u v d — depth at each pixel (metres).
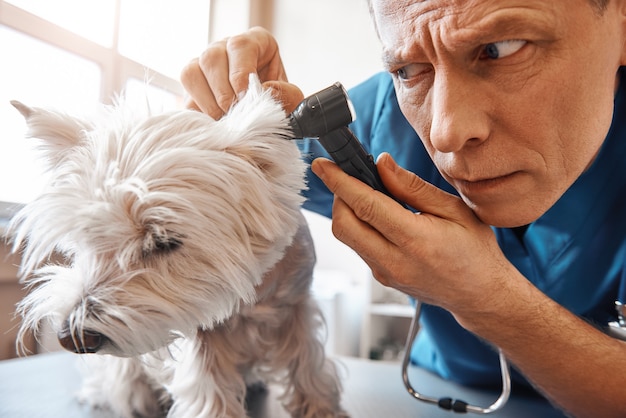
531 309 0.69
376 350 3.16
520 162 0.56
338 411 0.88
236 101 0.74
